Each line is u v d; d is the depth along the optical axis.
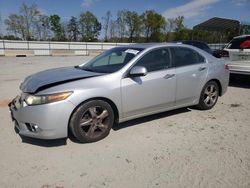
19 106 3.75
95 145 3.83
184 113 5.32
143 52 4.43
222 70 5.62
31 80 4.08
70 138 4.05
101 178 2.99
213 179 2.97
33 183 2.90
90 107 3.80
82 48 37.62
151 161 3.38
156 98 4.52
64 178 2.99
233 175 3.05
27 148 3.71
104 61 4.77
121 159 3.43
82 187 2.83
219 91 5.80
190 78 4.97
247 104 6.08
